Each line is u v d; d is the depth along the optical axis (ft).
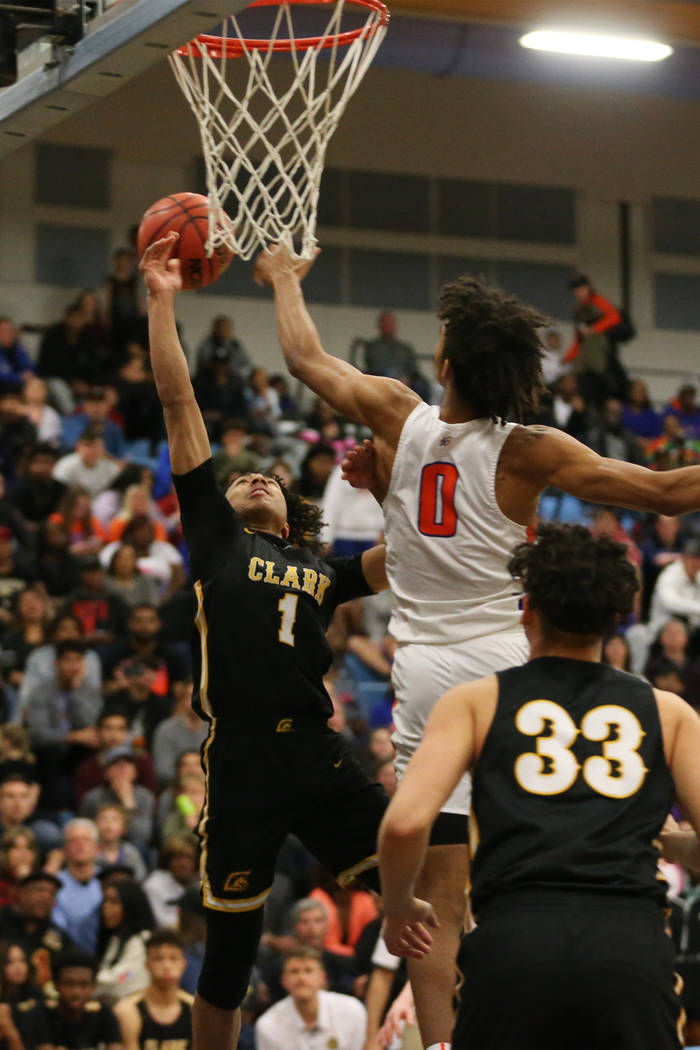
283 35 33.40
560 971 10.40
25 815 30.76
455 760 11.05
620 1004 10.40
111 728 33.65
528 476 13.65
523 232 76.33
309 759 14.76
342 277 73.67
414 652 14.08
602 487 13.25
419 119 74.18
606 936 10.49
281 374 71.31
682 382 78.18
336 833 15.07
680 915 28.17
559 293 76.74
